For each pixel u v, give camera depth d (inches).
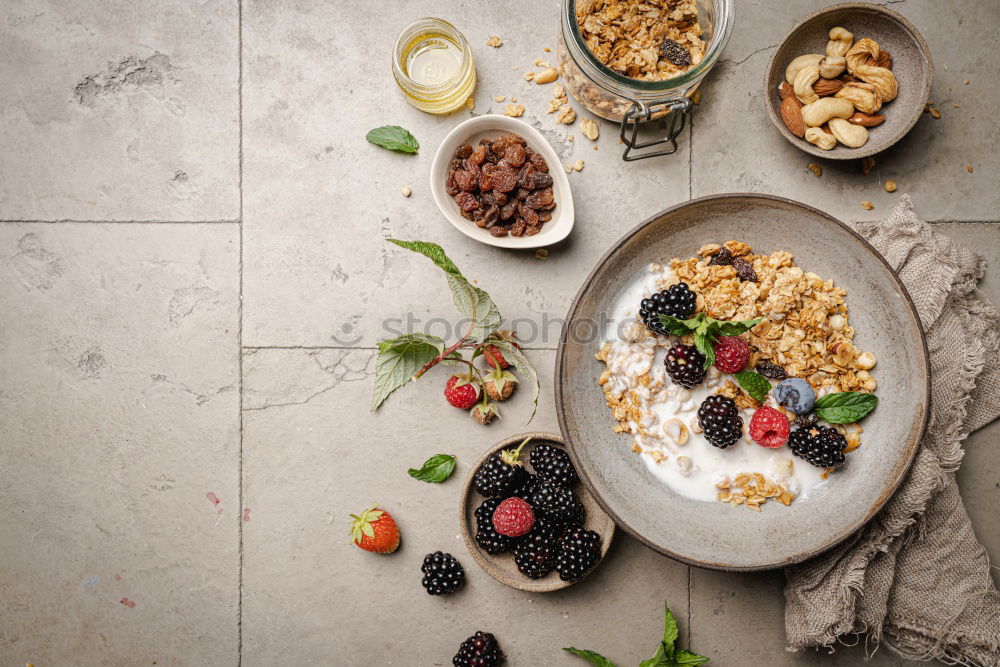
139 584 27.1
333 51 26.8
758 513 25.1
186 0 26.9
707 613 26.7
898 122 25.7
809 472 25.1
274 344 26.9
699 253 25.5
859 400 24.5
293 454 26.9
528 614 26.7
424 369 25.9
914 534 25.5
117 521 27.1
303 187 26.9
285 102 26.8
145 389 27.0
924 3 26.8
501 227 26.1
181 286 27.0
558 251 26.7
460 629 26.8
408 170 26.8
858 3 25.0
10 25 26.9
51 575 27.1
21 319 27.0
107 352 27.0
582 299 24.4
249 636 26.9
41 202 27.0
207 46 26.9
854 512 24.5
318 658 26.9
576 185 26.8
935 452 25.5
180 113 26.9
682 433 25.1
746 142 26.8
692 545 24.8
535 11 26.8
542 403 26.7
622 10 25.7
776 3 26.8
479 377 26.1
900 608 25.8
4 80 27.0
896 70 25.8
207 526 27.0
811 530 24.7
